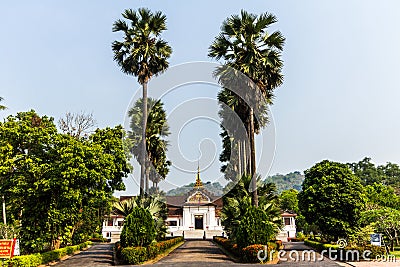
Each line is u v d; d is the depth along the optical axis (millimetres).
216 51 26562
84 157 23922
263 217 21266
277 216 23734
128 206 24609
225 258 22156
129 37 29938
